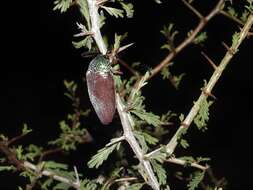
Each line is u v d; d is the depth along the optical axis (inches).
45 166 20.2
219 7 21.1
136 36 49.7
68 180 20.0
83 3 15.4
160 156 16.1
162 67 22.3
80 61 55.7
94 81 14.7
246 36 17.2
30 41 59.2
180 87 49.7
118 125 21.1
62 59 56.2
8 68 56.7
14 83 55.4
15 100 53.2
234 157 46.2
